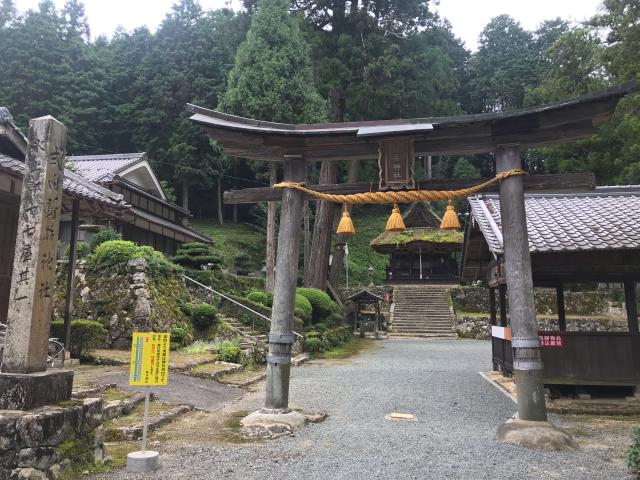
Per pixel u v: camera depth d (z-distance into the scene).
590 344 8.40
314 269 24.34
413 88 26.81
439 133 6.91
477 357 16.28
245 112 21.19
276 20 22.23
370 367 13.62
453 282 33.94
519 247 6.39
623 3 18.00
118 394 7.30
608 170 26.77
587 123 6.56
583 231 8.67
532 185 6.68
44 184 4.58
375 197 6.95
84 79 35.19
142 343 5.02
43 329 4.49
